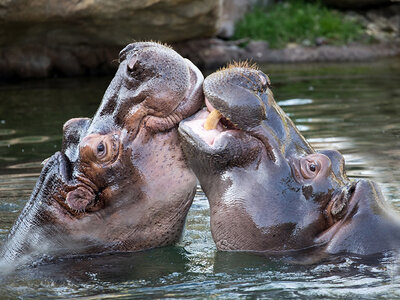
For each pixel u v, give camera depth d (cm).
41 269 1266
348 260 1148
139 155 1294
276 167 1216
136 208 1323
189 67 1312
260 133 1215
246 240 1229
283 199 1213
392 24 5616
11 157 2188
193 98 1274
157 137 1295
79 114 2830
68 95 3372
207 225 1541
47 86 3719
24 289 1153
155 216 1334
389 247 1156
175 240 1381
